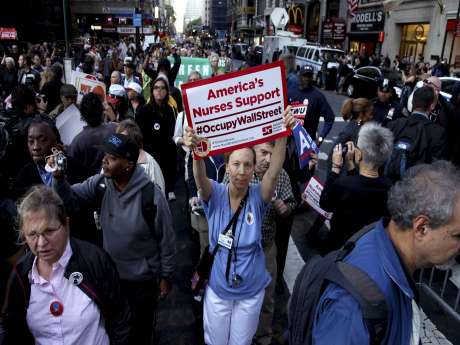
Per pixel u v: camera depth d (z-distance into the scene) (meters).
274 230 3.10
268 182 2.48
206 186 2.53
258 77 2.42
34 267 1.93
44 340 1.98
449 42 21.52
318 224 4.92
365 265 1.38
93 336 2.00
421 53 24.42
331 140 10.61
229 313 2.59
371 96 16.34
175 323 3.58
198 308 3.17
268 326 3.20
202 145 2.46
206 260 2.58
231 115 2.43
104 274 2.02
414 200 1.36
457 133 4.95
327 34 33.25
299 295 1.56
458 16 18.45
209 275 2.59
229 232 2.49
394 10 26.45
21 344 2.04
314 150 4.26
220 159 3.54
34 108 4.30
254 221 2.50
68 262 1.93
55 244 1.86
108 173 2.50
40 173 3.04
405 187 1.42
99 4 45.06
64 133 4.68
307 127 5.96
